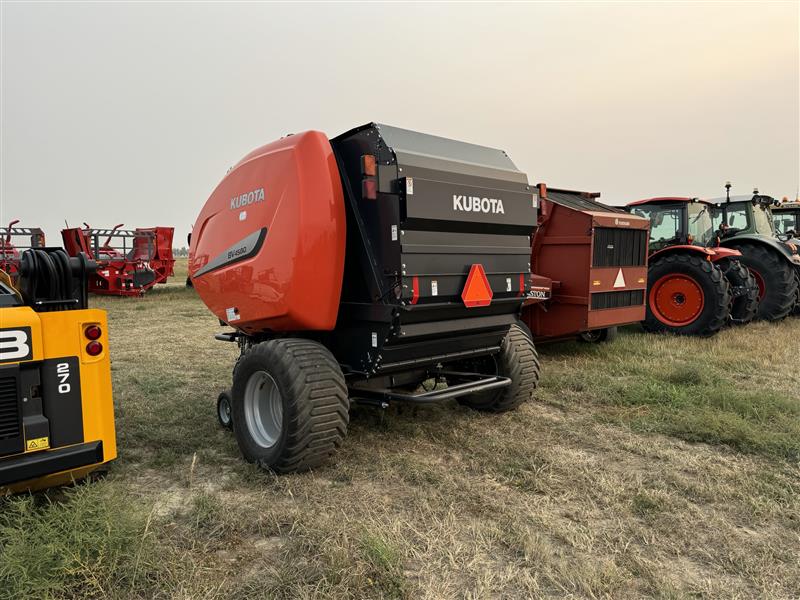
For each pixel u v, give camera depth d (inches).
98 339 121.6
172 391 231.6
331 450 147.3
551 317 294.7
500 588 97.7
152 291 739.4
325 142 155.6
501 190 170.1
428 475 144.6
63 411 117.0
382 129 149.3
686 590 98.0
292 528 116.6
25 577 90.9
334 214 152.0
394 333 147.9
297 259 148.9
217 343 350.6
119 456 157.6
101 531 104.7
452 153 164.6
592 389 224.8
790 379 243.4
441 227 152.9
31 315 113.9
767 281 405.4
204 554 107.6
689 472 148.6
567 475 145.4
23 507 104.2
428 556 107.0
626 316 304.8
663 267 356.2
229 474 148.6
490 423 189.2
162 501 130.5
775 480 141.0
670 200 380.8
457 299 160.2
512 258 179.2
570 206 290.8
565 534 115.0
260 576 100.1
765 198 462.0
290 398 142.3
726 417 181.5
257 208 165.3
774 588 98.3
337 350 165.8
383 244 147.6
